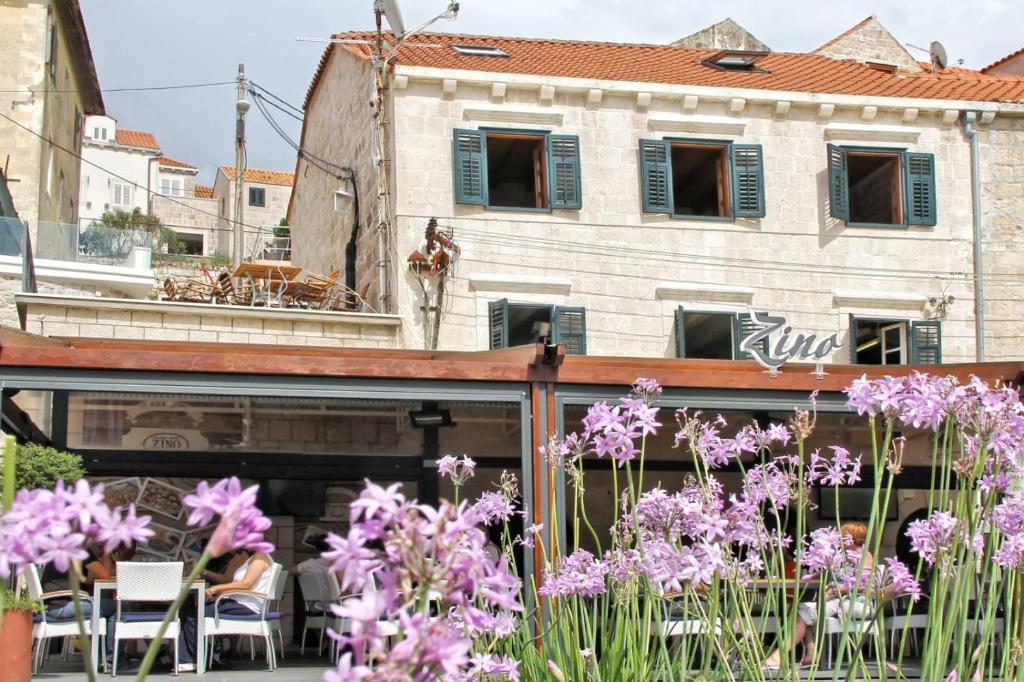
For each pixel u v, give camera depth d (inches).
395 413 618.2
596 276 840.9
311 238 1111.0
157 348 439.5
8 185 1033.5
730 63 976.9
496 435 619.2
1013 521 192.4
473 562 98.8
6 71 1050.7
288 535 622.2
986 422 163.2
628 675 199.8
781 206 876.0
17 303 733.9
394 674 88.7
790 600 320.8
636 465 602.9
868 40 1063.0
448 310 811.4
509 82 839.7
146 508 585.9
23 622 296.7
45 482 398.9
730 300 857.5
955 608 170.6
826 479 211.8
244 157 1267.2
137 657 447.5
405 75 829.2
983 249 900.0
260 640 568.7
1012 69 1114.1
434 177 828.6
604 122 860.6
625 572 201.5
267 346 447.8
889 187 927.0
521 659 219.9
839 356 864.9
